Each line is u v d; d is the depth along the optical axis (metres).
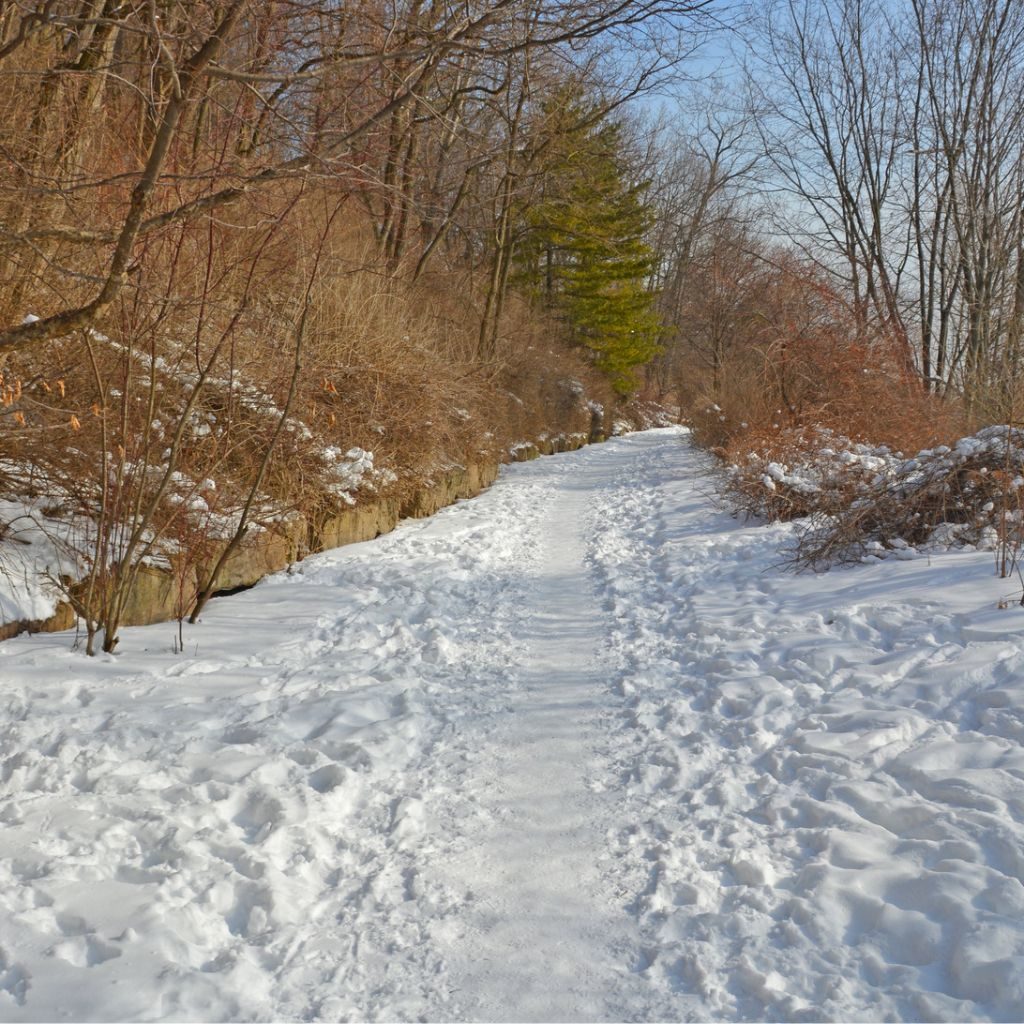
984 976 2.87
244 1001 2.89
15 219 6.52
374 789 4.43
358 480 10.30
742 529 10.94
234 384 8.62
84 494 6.81
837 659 5.79
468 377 16.55
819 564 8.34
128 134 7.36
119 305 6.69
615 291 36.06
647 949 3.19
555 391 28.31
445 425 13.84
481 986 3.02
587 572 9.41
